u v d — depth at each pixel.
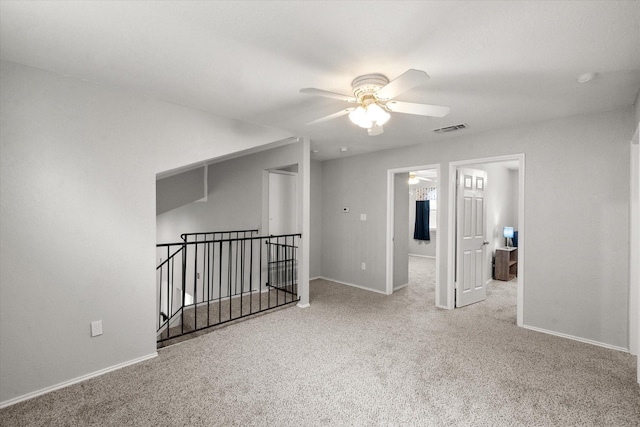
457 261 3.96
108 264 2.37
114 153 2.39
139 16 1.52
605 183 2.83
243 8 1.46
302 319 3.50
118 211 2.41
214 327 3.27
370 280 4.86
